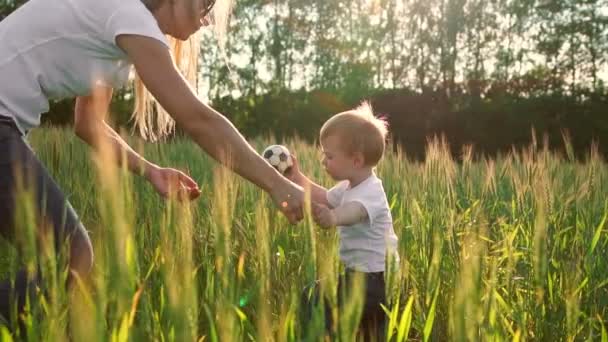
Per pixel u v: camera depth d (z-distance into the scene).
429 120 44.09
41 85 2.69
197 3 2.81
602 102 43.59
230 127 2.62
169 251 1.86
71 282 2.39
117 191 1.53
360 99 45.97
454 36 48.28
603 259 3.66
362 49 52.03
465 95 46.56
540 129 42.75
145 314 1.78
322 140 3.61
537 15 48.03
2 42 2.66
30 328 1.73
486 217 5.07
